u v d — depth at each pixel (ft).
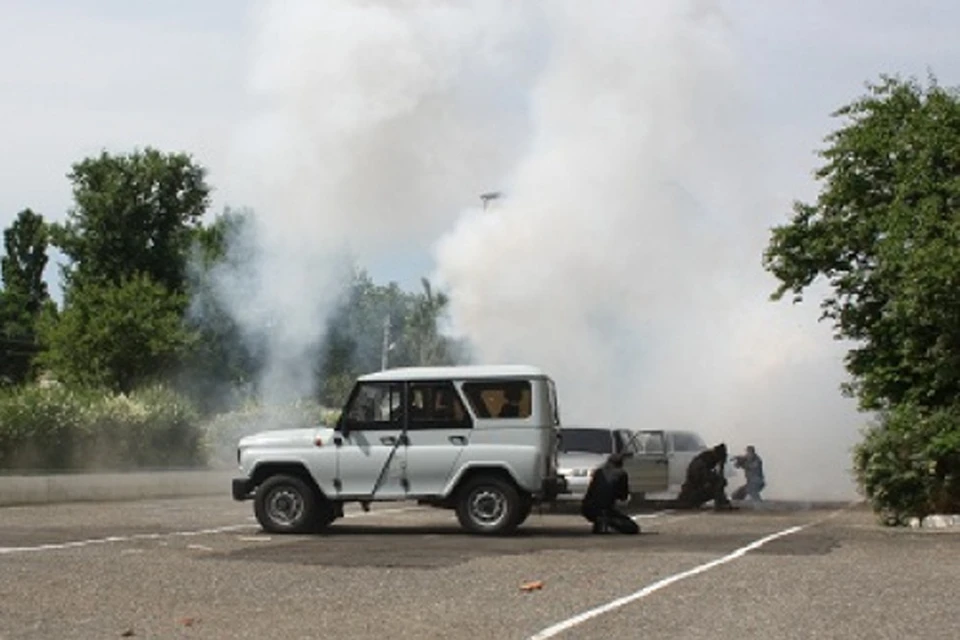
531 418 74.64
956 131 92.73
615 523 77.61
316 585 49.88
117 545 66.18
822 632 39.19
